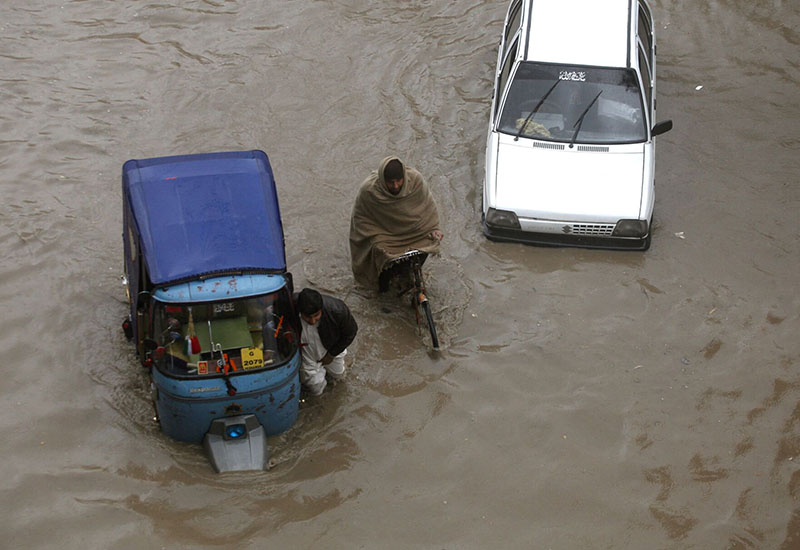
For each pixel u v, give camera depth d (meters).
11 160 10.30
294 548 6.38
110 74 12.00
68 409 7.35
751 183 10.70
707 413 7.71
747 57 13.20
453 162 10.80
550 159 9.63
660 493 7.00
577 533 6.64
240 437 6.93
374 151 10.90
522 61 10.16
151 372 6.86
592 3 10.62
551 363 8.15
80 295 8.52
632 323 8.62
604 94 9.98
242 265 6.82
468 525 6.66
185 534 6.42
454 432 7.43
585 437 7.44
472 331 8.48
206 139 10.90
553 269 9.27
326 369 7.66
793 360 8.25
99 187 10.01
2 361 7.76
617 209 9.23
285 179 10.34
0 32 12.73
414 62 12.64
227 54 12.56
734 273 9.30
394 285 8.93
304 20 13.48
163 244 6.80
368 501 6.80
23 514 6.48
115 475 6.82
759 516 6.84
